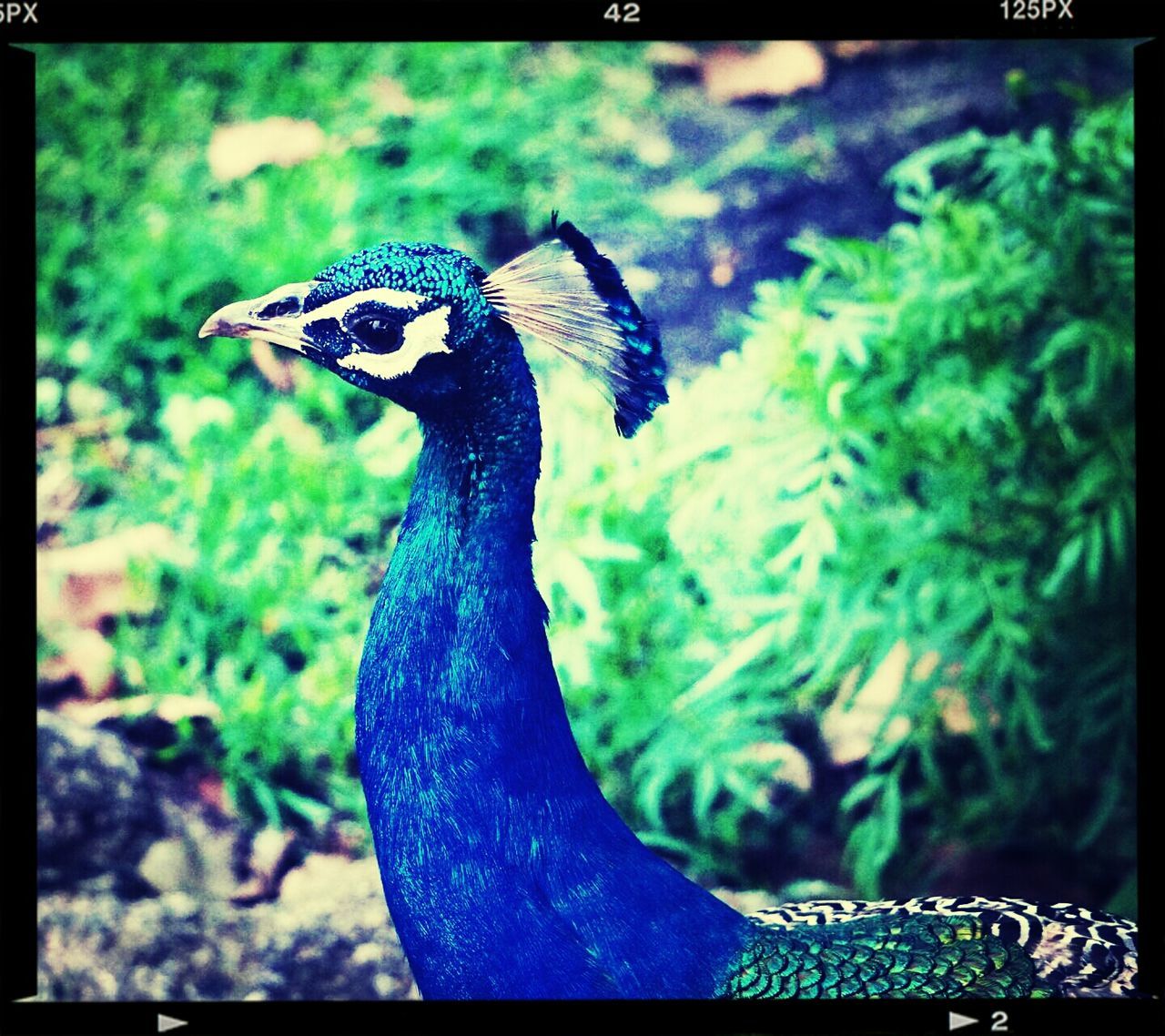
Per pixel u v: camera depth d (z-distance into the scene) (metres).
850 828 1.01
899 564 0.98
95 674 1.01
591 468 1.03
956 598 0.97
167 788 0.99
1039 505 0.99
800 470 1.00
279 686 1.02
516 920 0.78
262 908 0.96
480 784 0.78
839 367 1.00
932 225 1.04
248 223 1.18
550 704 0.79
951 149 1.04
